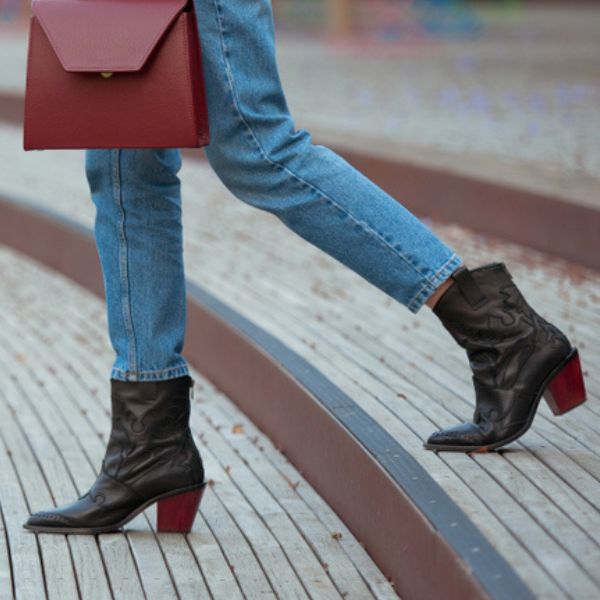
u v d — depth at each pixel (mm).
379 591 4625
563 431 5352
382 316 8188
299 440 6074
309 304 8648
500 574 3787
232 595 4605
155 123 4465
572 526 4277
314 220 4574
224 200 13477
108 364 8477
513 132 15922
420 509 4340
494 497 4559
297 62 29266
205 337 8016
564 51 31078
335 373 6648
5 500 5668
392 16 40469
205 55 4539
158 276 4996
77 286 11250
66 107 4512
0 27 41938
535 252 10445
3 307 10406
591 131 15828
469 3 52344
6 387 7891
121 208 4945
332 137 14688
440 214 12109
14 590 4656
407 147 13789
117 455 5137
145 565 4863
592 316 7879
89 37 4465
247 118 4555
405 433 5422
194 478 5141
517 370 4934
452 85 22969
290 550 5035
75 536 5148
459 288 4746
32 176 15523
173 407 5098
